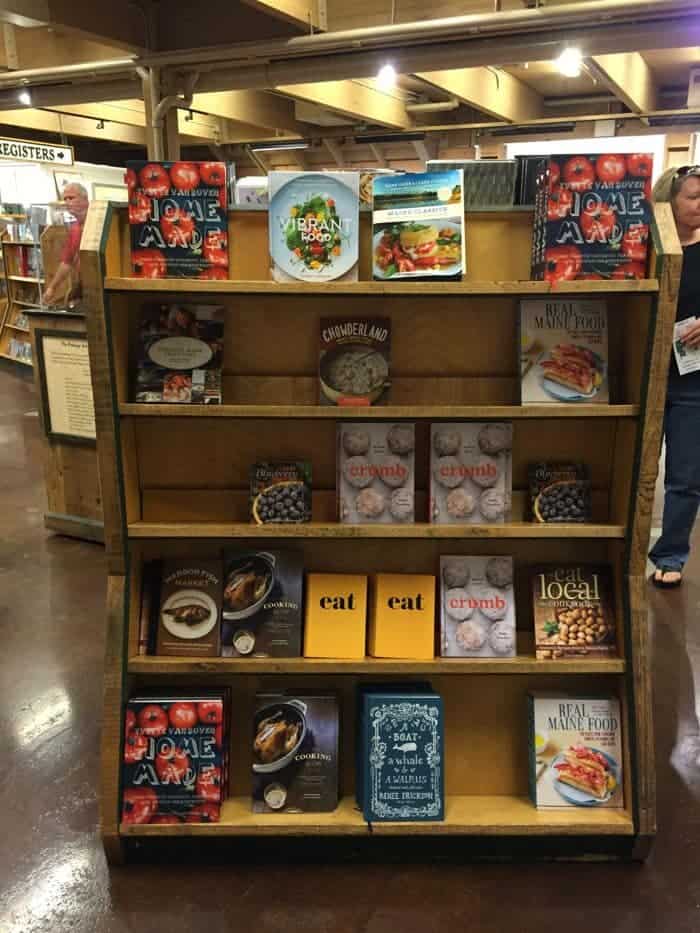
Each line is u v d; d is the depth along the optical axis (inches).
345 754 89.0
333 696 85.3
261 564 85.6
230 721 88.1
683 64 273.9
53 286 176.7
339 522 84.0
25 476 244.1
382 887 80.4
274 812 83.7
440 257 78.3
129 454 83.0
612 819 82.6
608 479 87.5
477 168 82.7
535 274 80.4
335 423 86.9
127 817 81.8
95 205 78.1
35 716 113.4
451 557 86.4
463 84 255.9
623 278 76.5
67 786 97.6
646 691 81.7
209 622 84.9
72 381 177.6
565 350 82.0
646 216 76.1
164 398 80.7
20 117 340.8
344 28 187.8
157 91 216.2
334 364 83.3
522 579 89.4
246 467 87.5
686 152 288.7
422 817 82.2
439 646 85.9
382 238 79.1
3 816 91.8
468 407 79.0
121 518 80.2
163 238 78.0
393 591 85.5
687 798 94.7
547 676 88.4
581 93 316.2
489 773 89.4
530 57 182.1
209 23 197.3
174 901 78.5
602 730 84.8
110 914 76.9
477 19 171.6
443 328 85.4
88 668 127.7
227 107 298.5
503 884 80.7
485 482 84.0
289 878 81.7
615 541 84.8
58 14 179.2
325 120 323.9
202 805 81.9
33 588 160.9
